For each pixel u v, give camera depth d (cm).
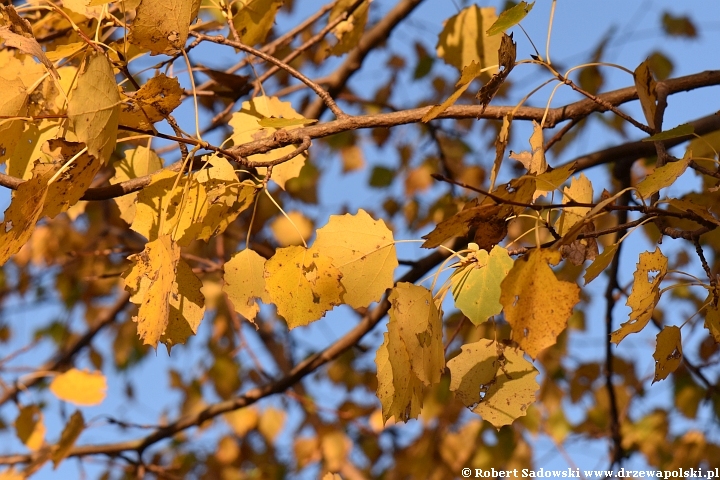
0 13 117
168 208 119
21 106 120
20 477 165
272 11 138
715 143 150
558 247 111
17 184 118
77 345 280
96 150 113
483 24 150
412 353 115
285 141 125
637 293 116
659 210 114
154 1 117
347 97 242
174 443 318
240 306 120
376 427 269
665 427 255
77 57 133
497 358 119
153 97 115
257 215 262
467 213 114
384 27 196
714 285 115
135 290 116
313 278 117
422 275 158
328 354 172
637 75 125
